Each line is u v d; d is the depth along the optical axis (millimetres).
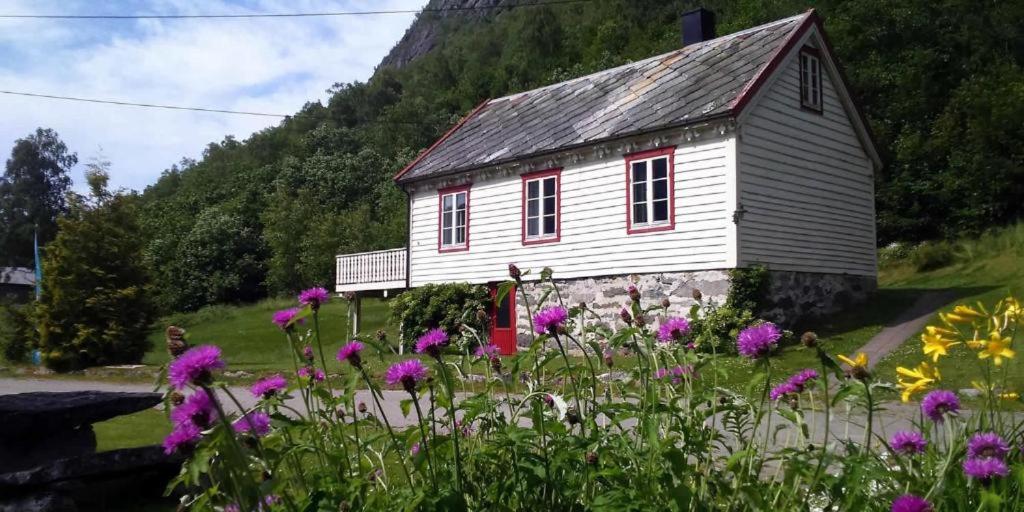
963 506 2410
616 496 2326
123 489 5449
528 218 17828
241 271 49656
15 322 22156
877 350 12758
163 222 56719
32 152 68125
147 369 18094
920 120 27344
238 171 70188
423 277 20297
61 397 5617
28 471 4891
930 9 30578
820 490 2488
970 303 15438
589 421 2688
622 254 15945
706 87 15648
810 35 16156
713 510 2461
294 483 2594
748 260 14375
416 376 2367
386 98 86750
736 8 44844
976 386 3066
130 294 20734
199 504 2164
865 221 17859
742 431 3418
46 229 67250
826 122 16766
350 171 55969
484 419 2805
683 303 14820
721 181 14422
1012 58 28250
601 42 58875
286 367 17203
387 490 2650
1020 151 22781
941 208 24094
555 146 17078
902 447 2670
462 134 21250
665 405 2736
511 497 2580
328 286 45000
